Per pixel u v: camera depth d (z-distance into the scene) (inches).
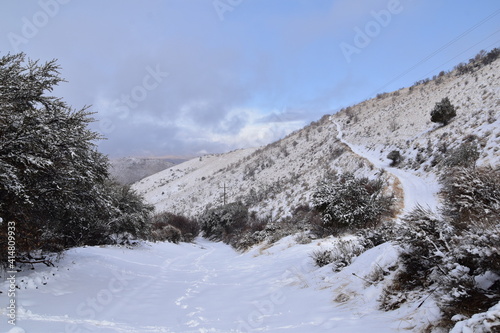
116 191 690.8
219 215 1888.5
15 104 312.8
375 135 2265.0
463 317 134.2
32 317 193.9
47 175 329.1
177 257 807.7
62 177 334.6
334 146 2508.6
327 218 626.2
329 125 3727.9
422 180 1078.4
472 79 2039.9
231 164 5290.4
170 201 4650.6
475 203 233.8
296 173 2578.7
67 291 278.8
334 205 624.4
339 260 318.3
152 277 433.1
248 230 1334.9
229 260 733.3
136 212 754.8
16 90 318.3
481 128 1098.7
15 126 278.4
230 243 1437.0
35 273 306.3
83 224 561.3
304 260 425.4
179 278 449.7
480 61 2608.3
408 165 1342.3
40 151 293.9
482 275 160.9
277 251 645.9
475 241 160.1
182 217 1930.4
